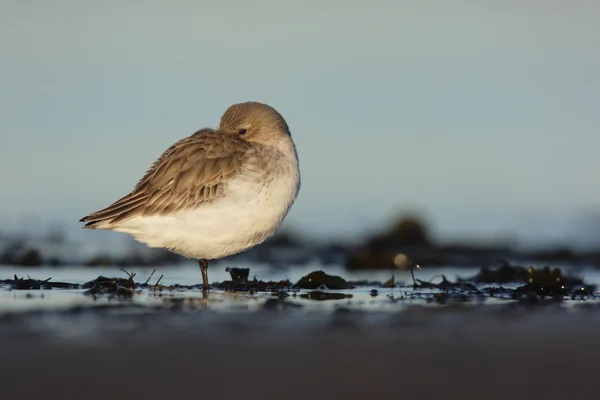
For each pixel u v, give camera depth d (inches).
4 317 414.3
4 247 799.1
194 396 281.7
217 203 534.6
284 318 421.1
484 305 482.6
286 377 307.1
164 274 668.1
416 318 426.9
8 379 299.3
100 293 515.5
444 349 353.1
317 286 575.2
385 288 579.8
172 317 419.8
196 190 535.8
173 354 338.6
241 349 348.5
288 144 569.6
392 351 347.9
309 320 415.8
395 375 310.8
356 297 521.3
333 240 931.3
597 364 328.8
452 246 896.3
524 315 439.2
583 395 287.9
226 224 537.0
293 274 704.4
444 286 585.0
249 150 549.0
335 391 289.7
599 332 390.9
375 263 759.7
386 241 904.9
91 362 323.6
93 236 880.3
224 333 379.6
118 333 376.2
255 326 397.1
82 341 358.0
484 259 824.3
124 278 598.9
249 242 550.6
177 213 536.1
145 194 542.6
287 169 555.8
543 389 294.4
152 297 505.4
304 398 281.6
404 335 380.2
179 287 566.3
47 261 733.3
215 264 757.9
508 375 311.7
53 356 331.6
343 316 430.6
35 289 536.1
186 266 731.4
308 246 893.2
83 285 551.8
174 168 543.5
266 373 312.3
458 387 296.2
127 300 486.3
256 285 573.9
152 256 773.3
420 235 919.7
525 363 328.8
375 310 456.4
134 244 837.8
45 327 387.9
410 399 282.2
